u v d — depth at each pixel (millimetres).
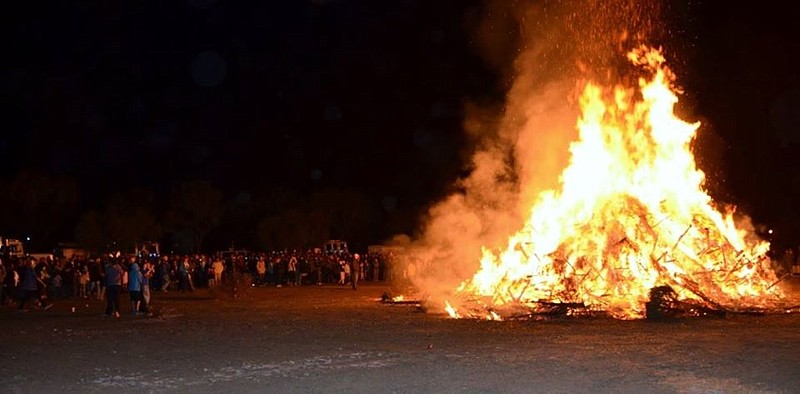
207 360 15039
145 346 17359
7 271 31688
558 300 24438
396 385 12070
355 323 22047
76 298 34812
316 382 12469
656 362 13984
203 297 35156
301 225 76938
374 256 51656
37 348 17234
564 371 13086
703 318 21953
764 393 11156
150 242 72312
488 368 13547
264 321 22984
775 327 19812
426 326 21000
